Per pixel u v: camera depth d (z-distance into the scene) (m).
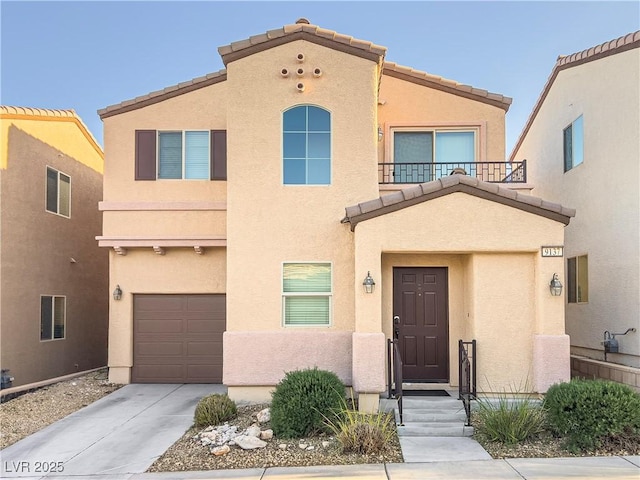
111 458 7.79
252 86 10.81
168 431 8.96
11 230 12.51
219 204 12.59
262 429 8.66
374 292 9.37
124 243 12.50
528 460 7.22
